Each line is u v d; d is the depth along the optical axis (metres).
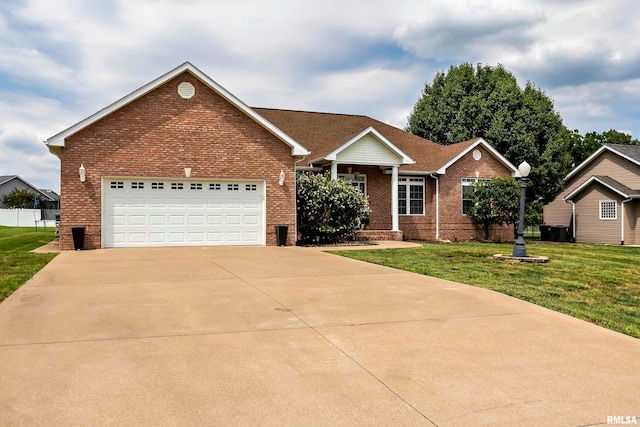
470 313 6.81
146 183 15.89
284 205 17.22
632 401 3.98
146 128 15.74
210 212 16.58
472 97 32.56
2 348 5.02
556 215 33.19
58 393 3.92
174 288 8.32
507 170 24.50
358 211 18.42
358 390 4.11
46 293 7.78
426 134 36.06
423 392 4.09
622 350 5.31
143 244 15.87
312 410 3.71
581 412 3.77
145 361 4.70
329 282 9.11
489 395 4.05
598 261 13.95
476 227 24.00
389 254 14.52
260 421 3.52
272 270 10.62
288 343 5.34
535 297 8.10
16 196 53.19
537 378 4.45
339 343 5.38
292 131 23.77
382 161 20.73
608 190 28.56
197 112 16.23
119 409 3.66
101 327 5.83
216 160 16.42
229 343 5.30
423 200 23.56
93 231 15.27
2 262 11.64
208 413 3.63
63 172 14.99
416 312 6.81
